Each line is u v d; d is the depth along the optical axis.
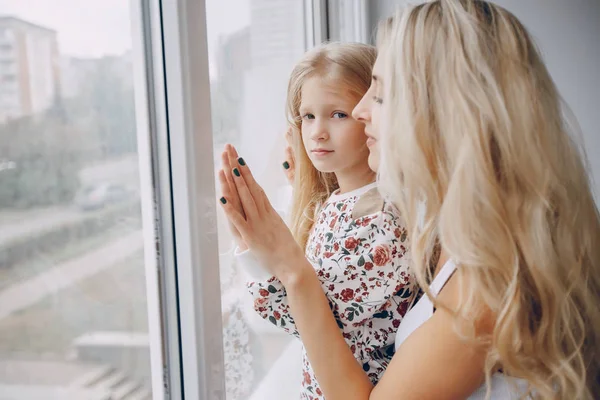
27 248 0.50
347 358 0.70
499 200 0.62
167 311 0.68
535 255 0.62
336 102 0.81
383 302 0.75
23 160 0.49
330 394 0.70
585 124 1.60
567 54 1.59
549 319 0.63
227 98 0.90
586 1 1.55
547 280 0.63
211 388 0.70
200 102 0.66
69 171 0.55
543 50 1.61
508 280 0.62
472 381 0.65
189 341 0.68
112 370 0.61
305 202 0.95
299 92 0.86
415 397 0.64
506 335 0.61
